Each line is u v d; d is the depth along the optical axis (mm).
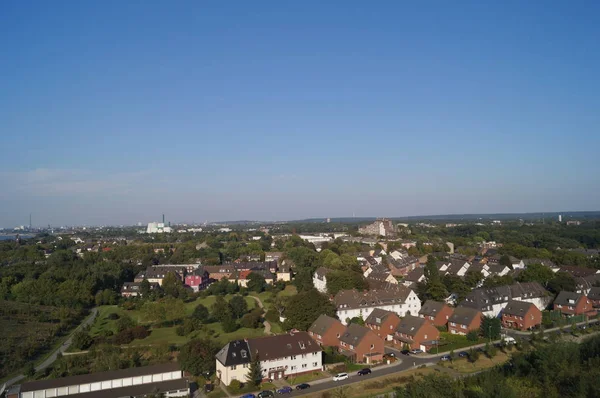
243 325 116625
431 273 153250
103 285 165500
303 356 82750
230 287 166625
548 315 117812
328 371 83625
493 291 121688
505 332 106875
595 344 69938
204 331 110000
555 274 144875
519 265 181125
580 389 53312
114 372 73812
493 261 199750
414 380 75750
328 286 143750
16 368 88938
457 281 143875
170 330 114500
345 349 92500
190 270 194125
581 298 121562
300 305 109125
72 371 81688
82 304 145500
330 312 108750
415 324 99500
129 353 91500
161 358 88250
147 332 109688
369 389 73625
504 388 54688
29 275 167875
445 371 81188
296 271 198000
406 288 129625
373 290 131250
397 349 97500
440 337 103312
